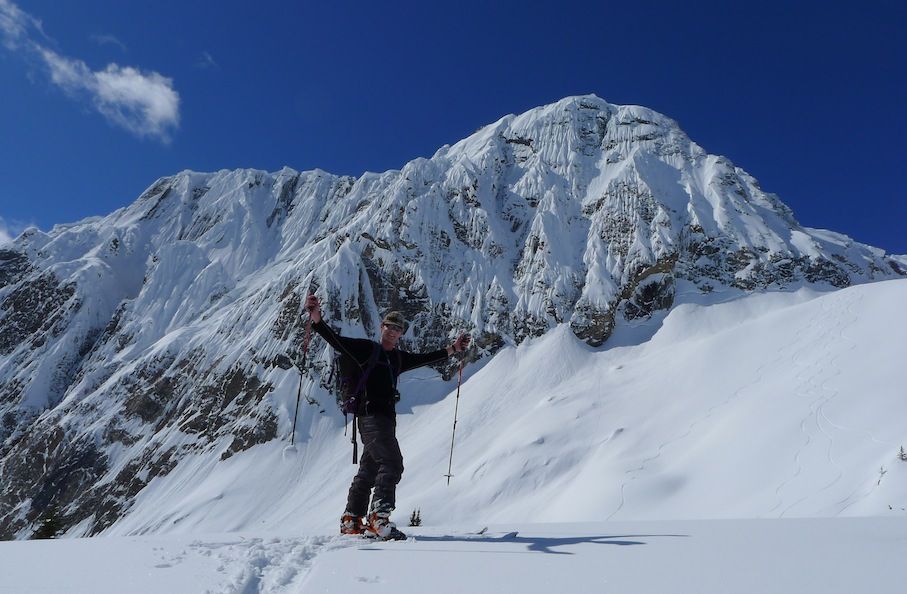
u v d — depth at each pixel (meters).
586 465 43.62
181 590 2.64
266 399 73.50
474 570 2.88
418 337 80.19
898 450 26.06
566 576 2.68
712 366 50.84
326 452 66.75
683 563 2.87
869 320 46.69
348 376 4.82
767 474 30.41
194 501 64.06
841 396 35.16
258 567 3.19
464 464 54.94
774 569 2.66
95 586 2.70
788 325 52.06
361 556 3.41
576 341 73.62
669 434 41.94
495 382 70.44
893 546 3.13
